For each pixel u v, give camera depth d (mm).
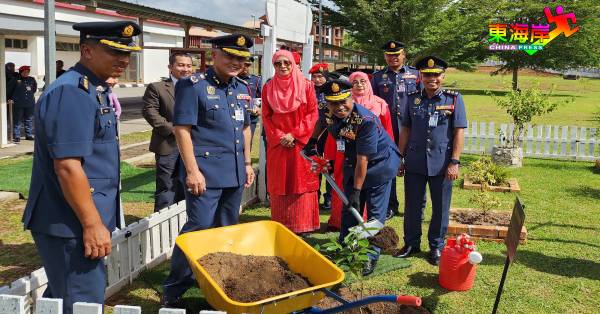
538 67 37750
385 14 28906
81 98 2654
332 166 5859
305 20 7867
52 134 2584
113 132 2973
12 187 7461
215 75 3982
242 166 4129
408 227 5168
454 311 4008
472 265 4316
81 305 2363
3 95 10930
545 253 5270
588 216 6676
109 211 2957
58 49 26984
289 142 5430
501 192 8016
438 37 29062
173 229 5098
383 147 4598
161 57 34938
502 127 11750
